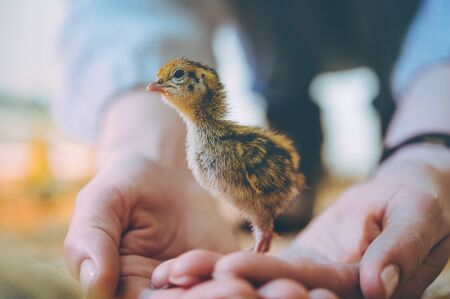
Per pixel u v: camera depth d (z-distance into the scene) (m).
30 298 0.19
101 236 0.21
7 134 0.70
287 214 0.55
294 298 0.18
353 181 0.78
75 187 0.69
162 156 0.29
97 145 0.37
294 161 0.26
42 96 0.76
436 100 0.31
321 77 0.66
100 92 0.36
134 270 0.22
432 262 0.23
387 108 0.54
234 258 0.19
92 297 0.20
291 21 0.54
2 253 0.21
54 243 0.46
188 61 0.26
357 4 0.50
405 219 0.22
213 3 0.50
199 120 0.25
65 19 0.42
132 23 0.39
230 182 0.25
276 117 0.61
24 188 0.65
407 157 0.27
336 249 0.26
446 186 0.24
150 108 0.33
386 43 0.51
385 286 0.20
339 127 0.87
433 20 0.35
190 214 0.26
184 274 0.19
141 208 0.25
